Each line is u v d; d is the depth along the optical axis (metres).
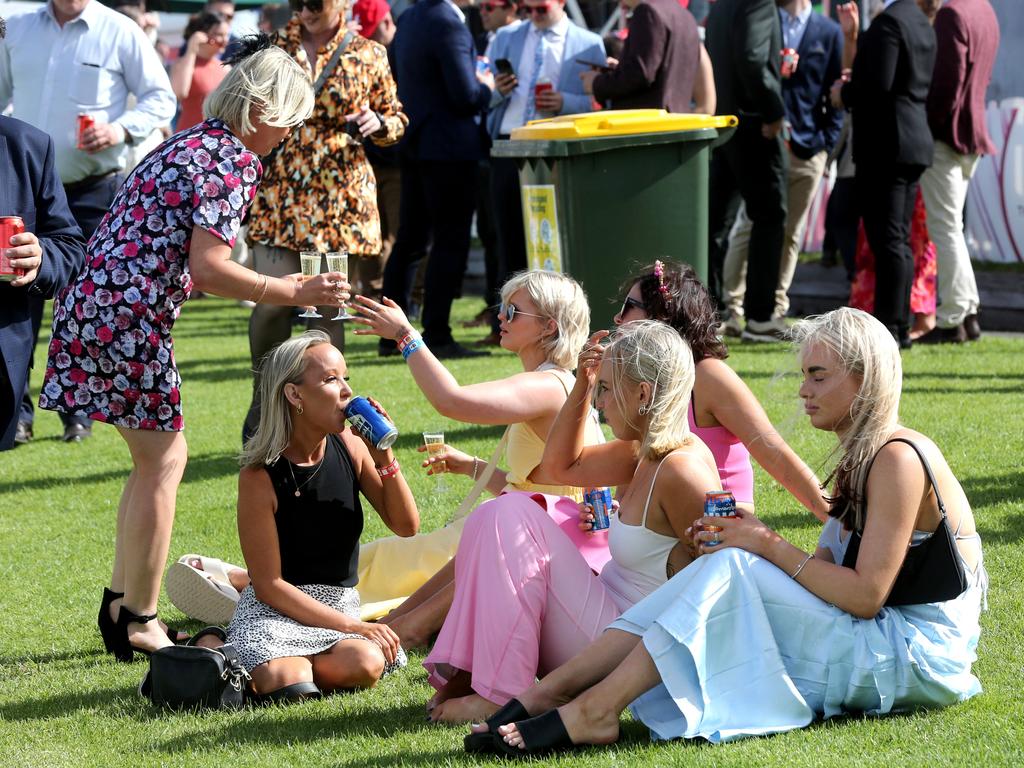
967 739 7.07
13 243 9.64
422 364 8.75
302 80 9.09
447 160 19.66
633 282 9.70
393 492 9.08
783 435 8.21
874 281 20.77
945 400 16.11
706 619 7.23
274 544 8.53
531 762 7.11
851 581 7.30
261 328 14.16
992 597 9.50
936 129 19.97
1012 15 26.02
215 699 8.27
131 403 9.05
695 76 19.42
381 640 8.67
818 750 6.99
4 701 8.62
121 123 16.34
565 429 8.41
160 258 8.86
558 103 19.89
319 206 15.08
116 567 9.55
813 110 21.67
